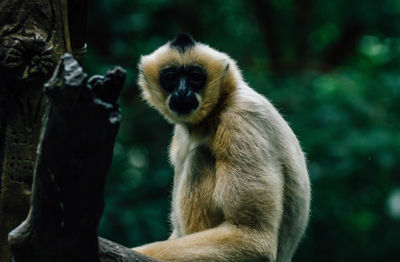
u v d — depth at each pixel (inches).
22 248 197.2
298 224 344.5
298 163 342.0
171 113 345.4
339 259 786.2
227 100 327.3
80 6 288.4
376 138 679.1
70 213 187.5
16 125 242.7
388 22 918.4
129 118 750.5
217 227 295.6
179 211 326.3
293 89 762.2
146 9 812.0
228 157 306.3
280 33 1008.2
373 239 786.2
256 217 294.7
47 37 243.1
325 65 886.4
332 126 698.8
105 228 596.4
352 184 746.2
